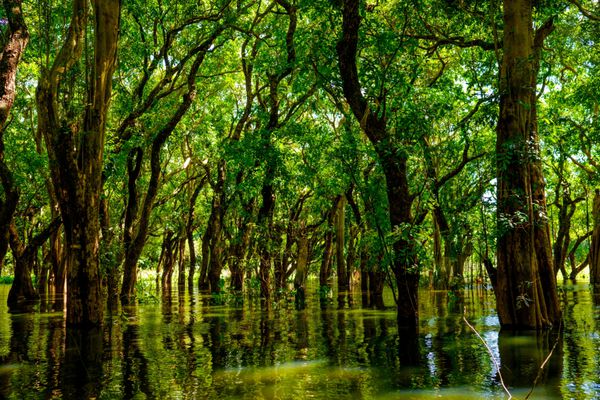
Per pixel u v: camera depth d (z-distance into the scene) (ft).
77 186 38.40
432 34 54.29
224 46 75.87
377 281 68.39
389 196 37.88
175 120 66.39
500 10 47.32
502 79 36.35
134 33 64.85
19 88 80.07
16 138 83.76
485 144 58.65
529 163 35.29
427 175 43.68
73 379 22.89
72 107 38.86
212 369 24.59
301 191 94.53
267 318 46.09
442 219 55.88
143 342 32.91
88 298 39.17
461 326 37.68
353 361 25.98
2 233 55.52
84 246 39.01
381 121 37.76
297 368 24.54
